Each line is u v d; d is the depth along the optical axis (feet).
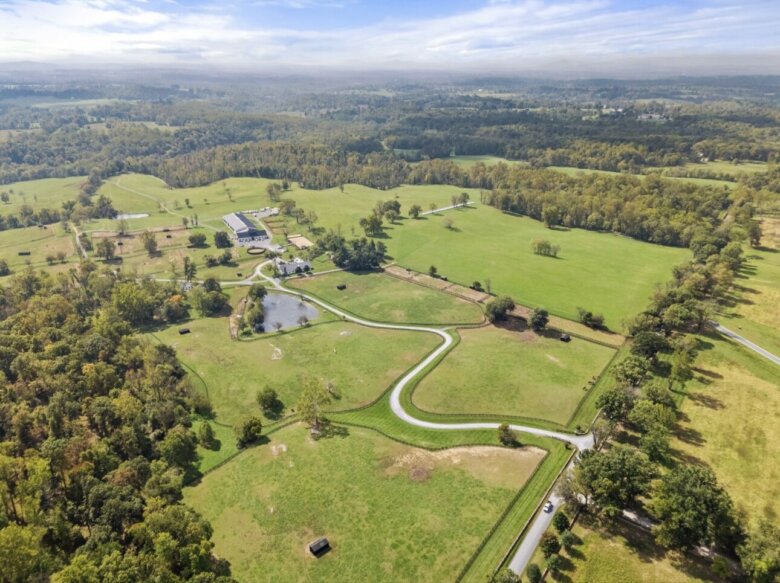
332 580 246.88
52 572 227.40
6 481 268.00
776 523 263.70
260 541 271.08
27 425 333.62
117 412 347.15
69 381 377.30
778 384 394.32
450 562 253.65
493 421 372.79
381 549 262.88
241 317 573.74
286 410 398.62
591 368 438.40
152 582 214.48
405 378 435.12
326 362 465.88
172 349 473.26
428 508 287.89
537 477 311.47
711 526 235.61
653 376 413.39
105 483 280.92
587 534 265.54
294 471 323.16
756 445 325.83
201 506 298.76
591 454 290.97
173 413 371.97
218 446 355.77
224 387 431.84
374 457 334.03
